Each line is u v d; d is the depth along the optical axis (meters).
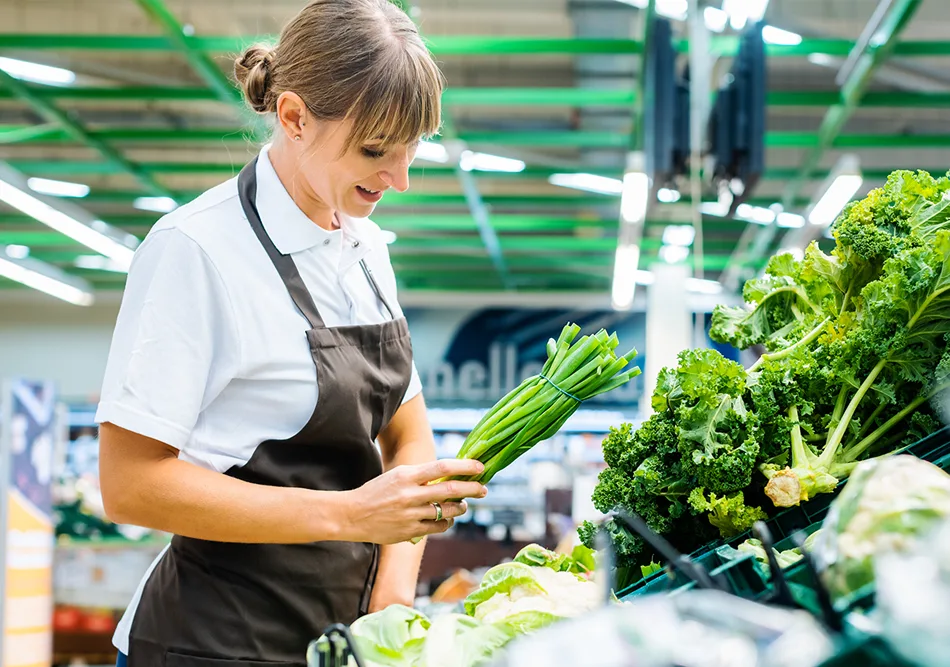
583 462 12.44
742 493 1.46
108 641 8.95
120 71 7.75
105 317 15.48
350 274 1.73
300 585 1.56
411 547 1.79
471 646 1.03
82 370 15.33
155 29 8.17
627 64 8.37
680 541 1.61
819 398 1.56
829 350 1.57
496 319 15.31
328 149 1.46
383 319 1.78
